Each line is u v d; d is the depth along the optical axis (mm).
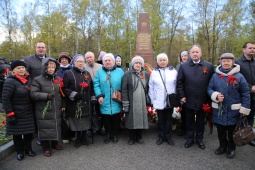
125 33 30266
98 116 5113
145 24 15609
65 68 4965
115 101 4594
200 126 4332
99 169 3564
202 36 27875
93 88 4664
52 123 4055
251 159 3809
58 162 3834
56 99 4109
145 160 3859
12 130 3785
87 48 30375
